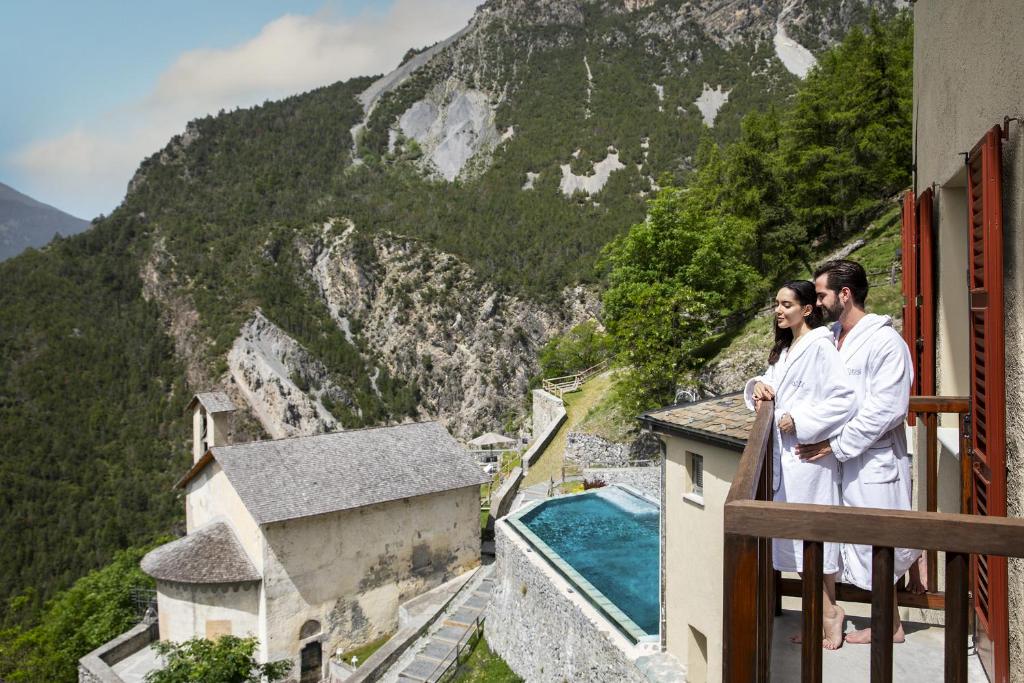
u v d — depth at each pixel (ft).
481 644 75.77
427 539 103.09
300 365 465.06
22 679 117.70
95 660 88.94
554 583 56.34
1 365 391.04
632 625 46.03
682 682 38.68
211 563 90.33
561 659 54.19
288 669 86.07
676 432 38.42
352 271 526.57
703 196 155.63
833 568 18.02
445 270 522.06
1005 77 17.75
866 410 16.66
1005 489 17.49
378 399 479.82
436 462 108.17
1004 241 17.88
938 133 26.96
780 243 142.92
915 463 31.68
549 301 496.64
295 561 91.61
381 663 73.51
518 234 551.59
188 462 363.56
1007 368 17.65
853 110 143.95
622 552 63.72
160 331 465.88
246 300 488.02
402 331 506.07
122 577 140.15
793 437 18.03
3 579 271.90
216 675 76.74
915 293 31.37
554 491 116.06
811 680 10.94
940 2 26.04
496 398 484.33
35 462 333.01
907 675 16.80
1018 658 16.71
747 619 10.59
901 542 10.28
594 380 188.14
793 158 152.15
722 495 35.42
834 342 18.28
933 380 29.09
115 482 339.36
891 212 141.79
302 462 100.32
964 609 10.42
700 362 119.75
